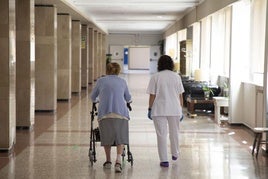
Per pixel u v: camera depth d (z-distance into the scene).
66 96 18.17
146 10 21.00
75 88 21.30
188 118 13.62
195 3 18.06
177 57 25.33
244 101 12.09
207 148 9.02
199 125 12.22
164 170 7.21
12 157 8.09
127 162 7.74
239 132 11.09
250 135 10.64
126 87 7.18
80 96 20.39
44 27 14.45
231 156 8.28
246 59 12.15
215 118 12.83
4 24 8.39
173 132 7.46
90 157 7.48
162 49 38.84
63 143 9.40
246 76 12.15
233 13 12.09
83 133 10.64
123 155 7.85
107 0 17.12
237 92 12.20
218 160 7.96
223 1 13.04
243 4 12.02
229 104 12.25
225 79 13.87
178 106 7.32
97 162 7.70
